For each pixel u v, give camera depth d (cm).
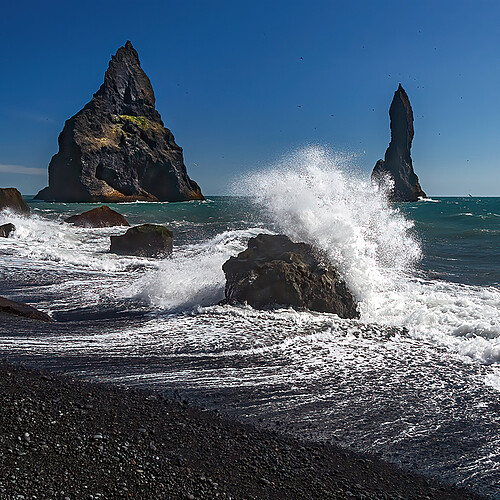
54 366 479
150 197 9312
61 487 289
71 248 1466
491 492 316
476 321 685
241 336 607
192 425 379
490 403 440
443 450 363
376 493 311
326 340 606
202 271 928
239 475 320
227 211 4375
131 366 496
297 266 755
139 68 10981
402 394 455
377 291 836
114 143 9188
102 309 764
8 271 1061
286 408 419
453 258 1524
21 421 356
